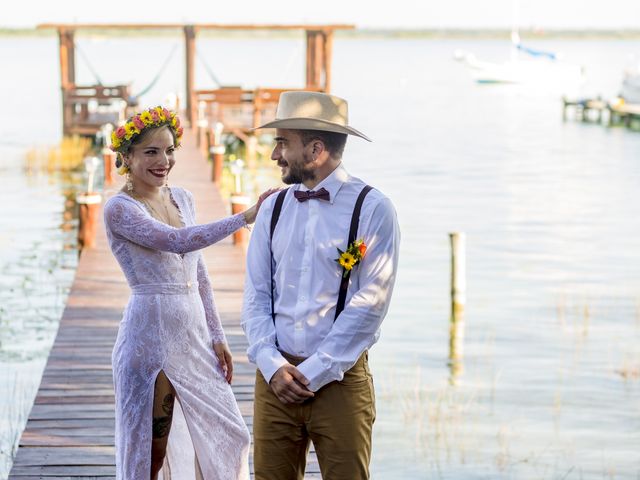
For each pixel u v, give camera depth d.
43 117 43.44
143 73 91.25
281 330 3.88
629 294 13.73
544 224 19.62
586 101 47.44
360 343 3.79
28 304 12.27
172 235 4.23
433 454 7.80
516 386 9.62
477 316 12.41
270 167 26.70
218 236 4.23
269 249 3.96
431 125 44.12
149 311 4.33
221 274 11.27
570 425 8.54
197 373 4.43
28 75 86.44
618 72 97.94
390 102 58.66
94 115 32.00
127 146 4.30
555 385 9.66
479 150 34.19
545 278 14.76
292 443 3.90
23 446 5.83
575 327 11.91
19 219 18.77
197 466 4.48
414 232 18.56
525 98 65.75
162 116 4.30
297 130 3.82
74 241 16.73
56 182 23.73
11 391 8.84
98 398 6.75
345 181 3.87
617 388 9.54
